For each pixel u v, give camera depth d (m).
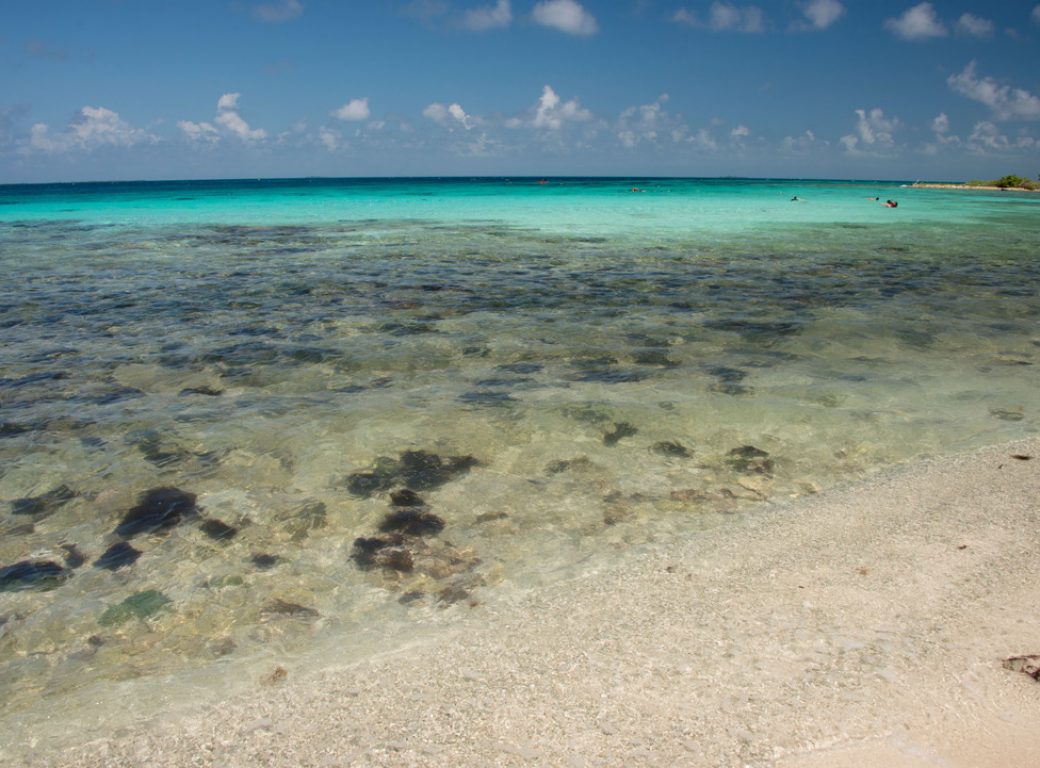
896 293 13.79
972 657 3.41
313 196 60.47
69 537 5.12
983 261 18.50
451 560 4.80
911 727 2.95
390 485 5.86
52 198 59.53
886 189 93.25
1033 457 6.02
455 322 11.35
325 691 3.48
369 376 8.64
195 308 12.47
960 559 4.39
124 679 3.68
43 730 3.30
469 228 27.36
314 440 6.70
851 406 7.49
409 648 3.84
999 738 2.88
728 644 3.62
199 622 4.17
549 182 138.75
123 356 9.48
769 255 19.41
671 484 5.87
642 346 9.92
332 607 4.30
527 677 3.46
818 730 2.95
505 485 5.87
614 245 21.64
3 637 4.04
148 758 3.07
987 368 8.84
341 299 13.20
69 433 6.89
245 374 8.71
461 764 2.86
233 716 3.33
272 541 5.06
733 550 4.73
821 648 3.54
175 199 55.62
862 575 4.27
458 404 7.62
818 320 11.38
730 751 2.85
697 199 52.84
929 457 6.20
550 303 12.82
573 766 2.81
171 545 5.01
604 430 6.94
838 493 5.60
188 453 6.44
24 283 14.91
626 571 4.55
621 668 3.46
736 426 7.00
